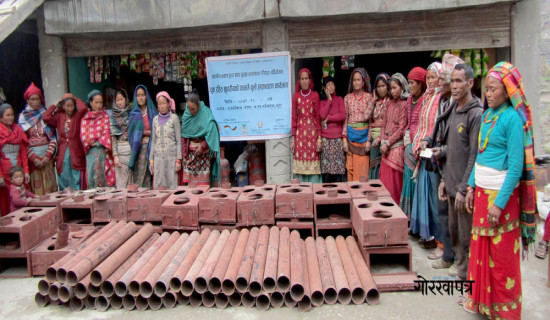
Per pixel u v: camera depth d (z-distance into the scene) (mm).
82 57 6516
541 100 5164
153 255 3615
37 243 3975
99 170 5477
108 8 5449
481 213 2805
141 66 6402
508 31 5191
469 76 3107
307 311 3127
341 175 5645
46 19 5590
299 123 5406
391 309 3121
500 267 2758
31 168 5441
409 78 4309
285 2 5078
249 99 5500
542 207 4316
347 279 3283
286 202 3973
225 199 3980
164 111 5207
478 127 3037
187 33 5746
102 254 3488
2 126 4871
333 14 5059
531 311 3062
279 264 3314
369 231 3418
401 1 4961
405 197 4504
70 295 3246
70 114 5480
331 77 5539
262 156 6461
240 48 5703
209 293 3273
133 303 3307
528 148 2645
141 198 4168
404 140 4496
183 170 5312
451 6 4926
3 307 3361
